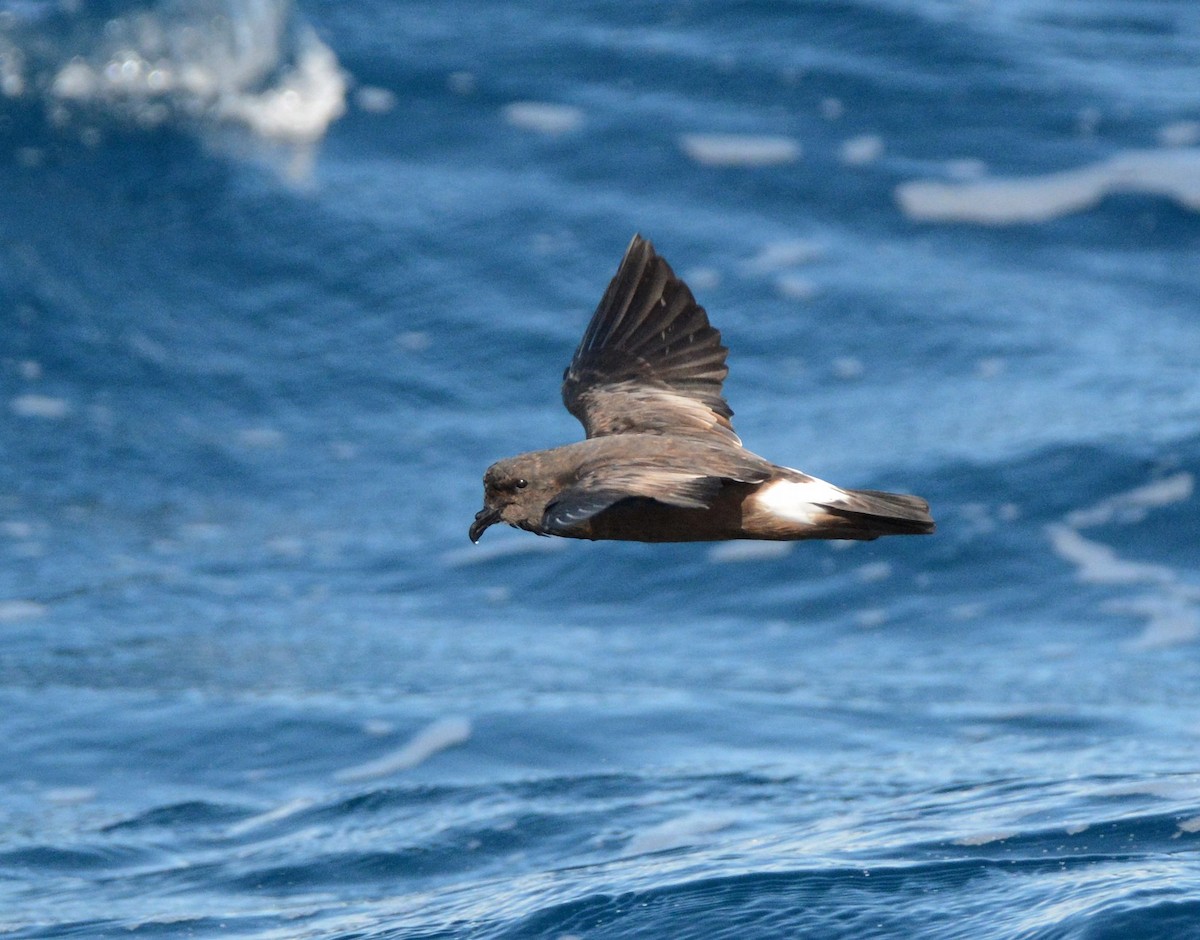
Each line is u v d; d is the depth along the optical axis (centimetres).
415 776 1326
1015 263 2267
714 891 1006
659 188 2370
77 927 1102
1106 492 1778
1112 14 2867
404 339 2139
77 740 1425
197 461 1944
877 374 2066
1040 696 1444
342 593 1716
